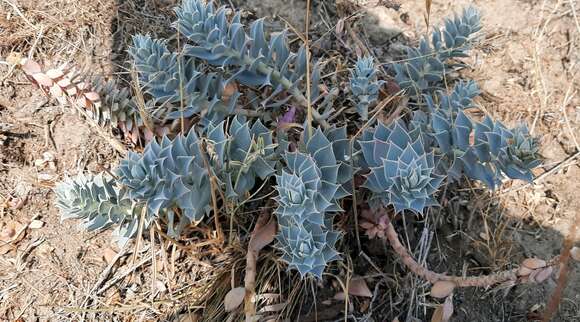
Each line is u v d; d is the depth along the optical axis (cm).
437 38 39
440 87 42
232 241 37
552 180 42
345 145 35
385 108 41
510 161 32
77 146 39
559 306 39
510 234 40
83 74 38
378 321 38
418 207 31
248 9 45
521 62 45
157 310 37
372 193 37
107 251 38
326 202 32
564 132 43
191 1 34
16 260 37
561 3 47
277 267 37
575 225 35
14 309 36
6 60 41
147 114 37
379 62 44
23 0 43
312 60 44
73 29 42
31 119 40
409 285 38
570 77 45
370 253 39
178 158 32
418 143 33
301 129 39
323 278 38
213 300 37
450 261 40
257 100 39
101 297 36
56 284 36
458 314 39
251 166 35
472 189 41
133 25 43
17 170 39
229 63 35
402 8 46
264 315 36
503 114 44
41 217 38
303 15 45
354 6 46
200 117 37
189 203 32
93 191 32
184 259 38
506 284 38
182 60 35
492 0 47
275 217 37
